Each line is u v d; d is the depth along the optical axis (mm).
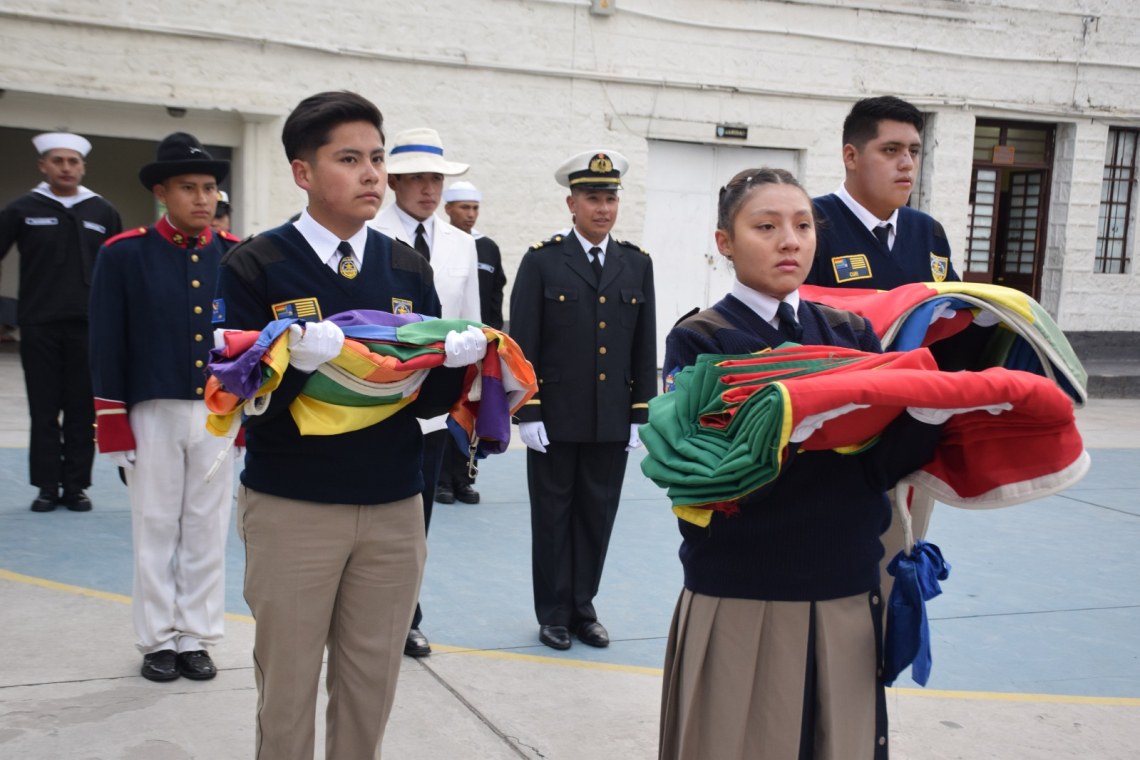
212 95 9516
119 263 3555
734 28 11367
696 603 2219
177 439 3592
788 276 2201
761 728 2156
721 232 2320
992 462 2152
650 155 11359
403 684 3684
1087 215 13289
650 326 4301
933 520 6516
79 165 5773
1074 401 2594
